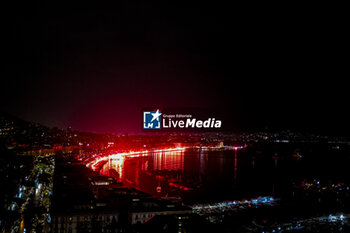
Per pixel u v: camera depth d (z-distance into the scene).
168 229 163.38
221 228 197.38
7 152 190.38
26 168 198.50
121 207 191.62
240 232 197.75
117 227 165.62
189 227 171.25
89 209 181.25
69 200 190.75
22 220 151.00
